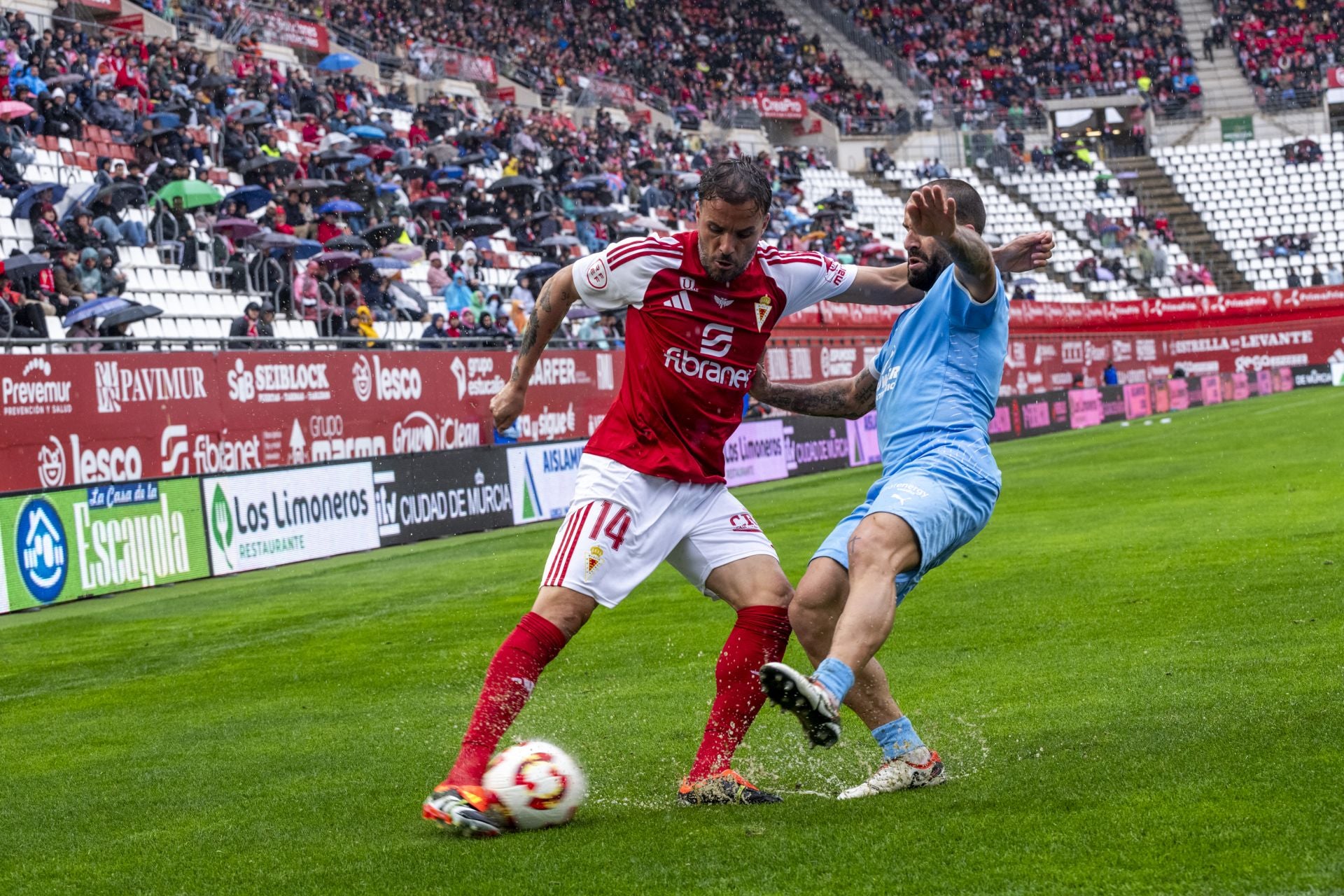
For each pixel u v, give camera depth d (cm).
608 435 1280
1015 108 14225
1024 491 4775
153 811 1375
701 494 1291
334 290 6519
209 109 7281
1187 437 6775
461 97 9675
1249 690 1505
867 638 1112
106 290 5466
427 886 1011
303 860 1122
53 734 1934
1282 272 13488
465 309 6975
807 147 12962
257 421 5100
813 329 9025
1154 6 15275
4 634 3216
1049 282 12825
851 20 14438
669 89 12588
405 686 2125
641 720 1688
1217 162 14100
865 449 7962
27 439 4275
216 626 3059
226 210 6469
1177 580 2489
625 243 1253
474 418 6094
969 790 1178
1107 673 1712
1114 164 14175
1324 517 3212
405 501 5019
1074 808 1077
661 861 1025
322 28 9544
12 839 1294
